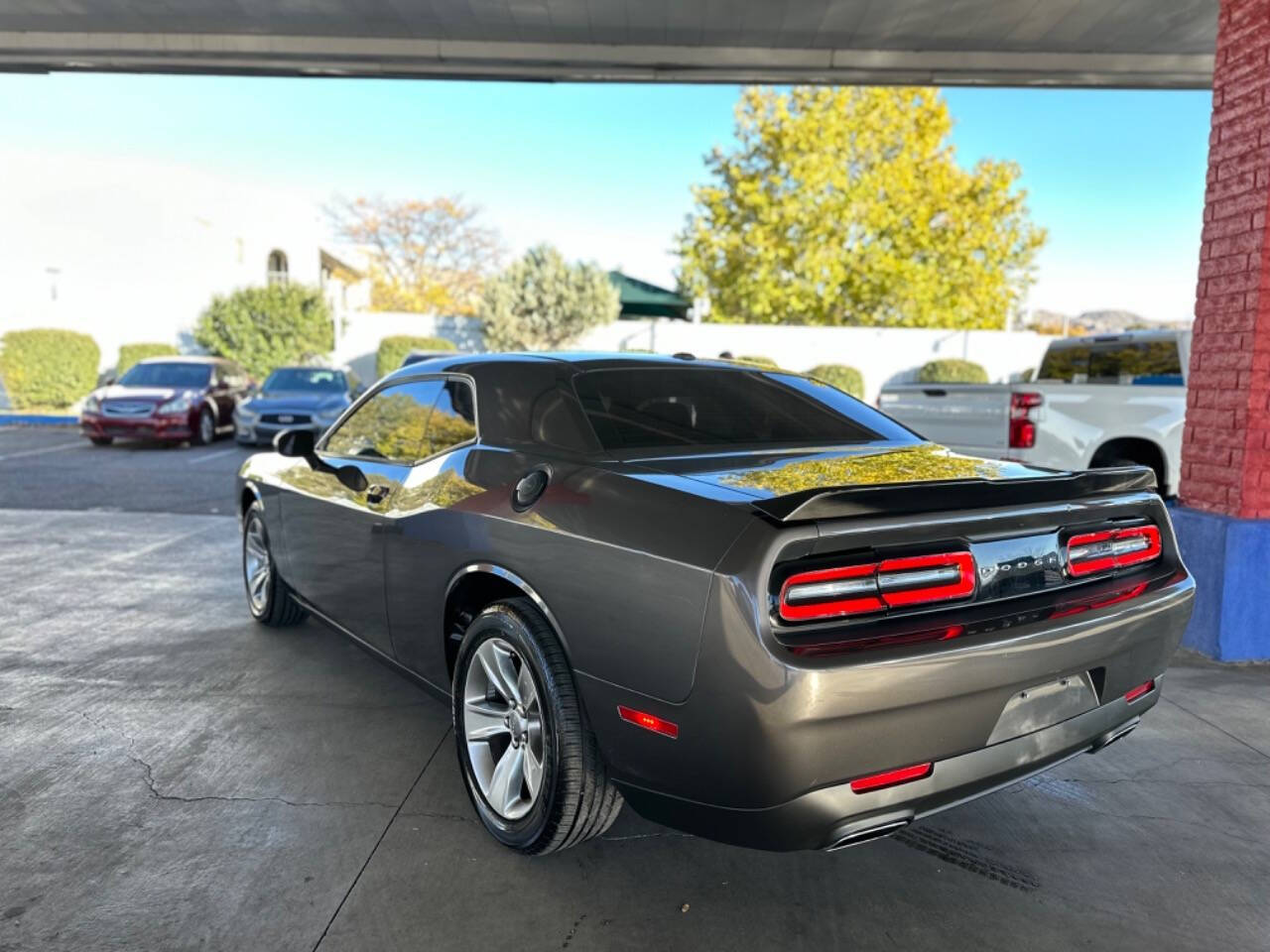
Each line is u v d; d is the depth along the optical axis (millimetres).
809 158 24719
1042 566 2418
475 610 3104
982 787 2312
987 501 2328
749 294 25969
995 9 6703
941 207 27812
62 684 4102
